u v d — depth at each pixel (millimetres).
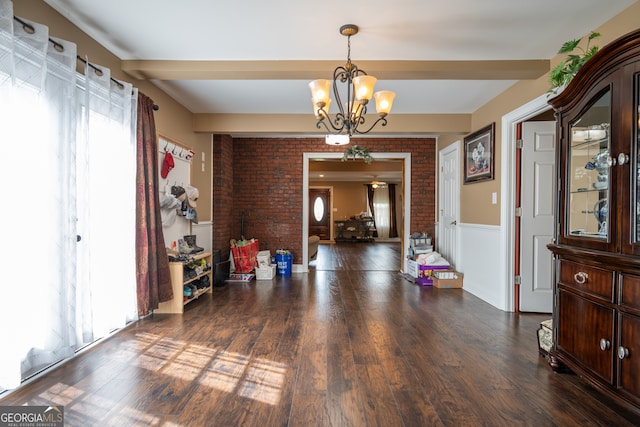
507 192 3539
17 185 1761
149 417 1647
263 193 5758
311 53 2760
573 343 1975
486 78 3010
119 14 2219
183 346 2529
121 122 2725
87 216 2271
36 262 1896
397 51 2713
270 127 4531
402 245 5934
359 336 2754
